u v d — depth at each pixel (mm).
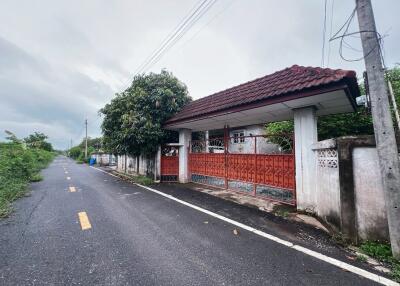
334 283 2564
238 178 7594
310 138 5277
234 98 6766
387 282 2582
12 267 2881
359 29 3389
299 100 4852
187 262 3031
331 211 4172
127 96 11570
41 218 4918
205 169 9195
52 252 3299
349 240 3535
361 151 3469
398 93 5879
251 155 7074
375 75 3229
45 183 10320
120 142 11266
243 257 3174
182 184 9664
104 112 13016
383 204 3234
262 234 4031
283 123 8859
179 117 8953
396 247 2963
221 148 10117
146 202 6449
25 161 11586
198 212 5418
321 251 3348
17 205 6086
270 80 6117
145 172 12086
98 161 27250
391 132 3078
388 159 3064
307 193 5270
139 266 2924
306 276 2705
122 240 3742
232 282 2584
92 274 2729
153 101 10094
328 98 4680
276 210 5543
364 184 3420
